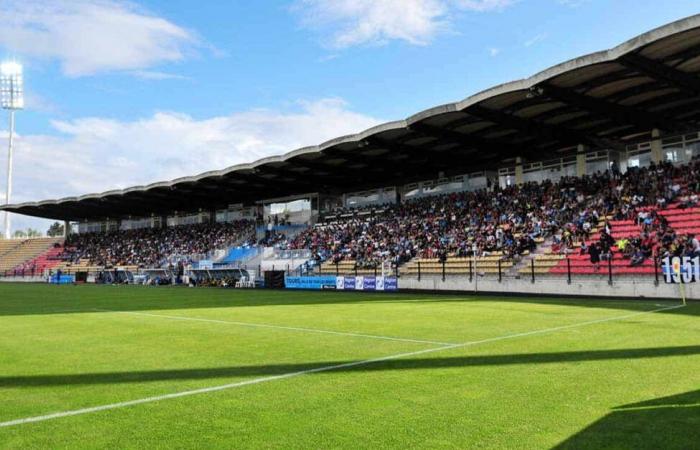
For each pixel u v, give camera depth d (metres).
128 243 66.06
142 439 5.05
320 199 54.88
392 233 41.59
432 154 39.44
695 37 19.50
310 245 46.84
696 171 29.05
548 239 31.06
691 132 31.67
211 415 5.80
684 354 8.79
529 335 11.41
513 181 41.09
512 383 6.97
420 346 10.20
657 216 26.59
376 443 4.84
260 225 56.59
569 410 5.71
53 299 26.55
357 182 51.22
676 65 22.11
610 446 4.64
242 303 22.97
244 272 45.75
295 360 8.95
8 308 20.86
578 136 33.53
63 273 60.22
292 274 41.94
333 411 5.88
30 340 11.76
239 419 5.64
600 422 5.29
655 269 22.33
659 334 11.23
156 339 11.71
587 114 29.61
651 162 32.03
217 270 48.00
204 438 5.05
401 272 35.00
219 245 55.50
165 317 16.80
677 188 28.53
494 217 36.28
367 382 7.21
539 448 4.63
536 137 33.72
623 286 23.33
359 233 44.62
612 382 6.91
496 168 42.91
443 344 10.39
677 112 29.69
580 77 23.84
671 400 6.02
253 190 55.06
